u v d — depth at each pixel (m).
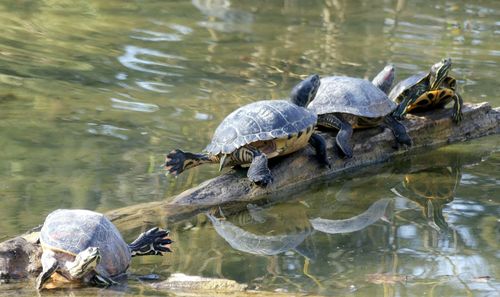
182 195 21.14
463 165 25.33
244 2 51.25
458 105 27.06
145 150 24.84
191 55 37.12
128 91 30.88
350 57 37.78
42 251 16.23
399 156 26.00
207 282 15.70
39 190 21.34
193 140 25.69
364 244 18.62
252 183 21.89
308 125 21.98
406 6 51.12
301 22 46.00
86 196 21.02
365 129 25.59
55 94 30.14
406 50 39.25
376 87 25.53
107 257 15.74
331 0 52.94
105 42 38.81
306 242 18.81
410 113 27.47
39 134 25.80
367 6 51.19
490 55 38.22
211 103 29.67
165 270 16.69
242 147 21.34
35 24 42.06
